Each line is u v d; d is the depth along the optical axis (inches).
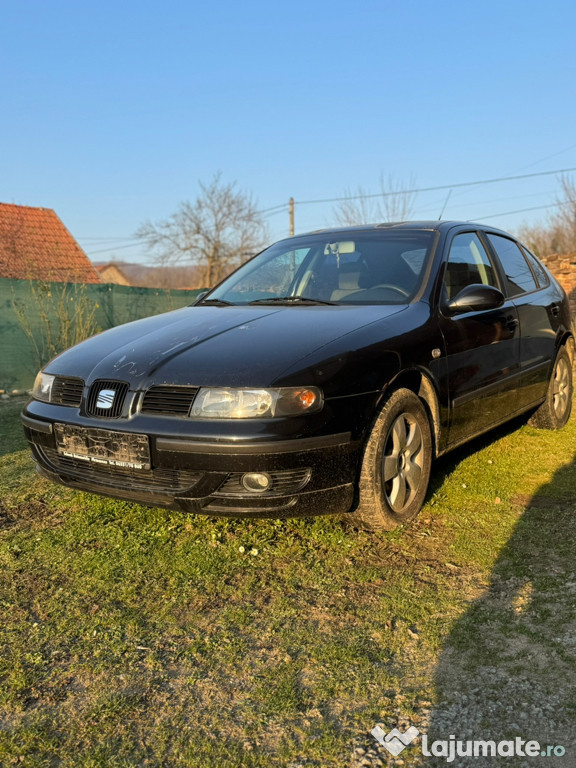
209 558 123.0
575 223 1177.4
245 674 88.5
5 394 346.3
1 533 138.1
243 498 111.9
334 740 75.5
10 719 81.0
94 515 145.6
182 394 114.4
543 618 98.3
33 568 121.3
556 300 202.1
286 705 81.8
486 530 131.3
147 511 146.6
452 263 158.1
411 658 90.6
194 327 135.3
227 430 109.0
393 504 129.7
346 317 132.9
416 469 134.6
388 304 142.9
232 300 163.9
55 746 76.1
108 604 107.7
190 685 86.7
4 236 756.6
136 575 117.4
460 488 154.4
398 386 129.3
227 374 113.1
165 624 101.5
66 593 111.8
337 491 117.6
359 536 130.2
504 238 193.3
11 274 691.4
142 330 140.8
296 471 112.7
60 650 95.4
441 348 138.9
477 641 93.6
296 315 137.0
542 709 78.8
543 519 135.6
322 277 159.5
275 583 113.1
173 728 78.5
